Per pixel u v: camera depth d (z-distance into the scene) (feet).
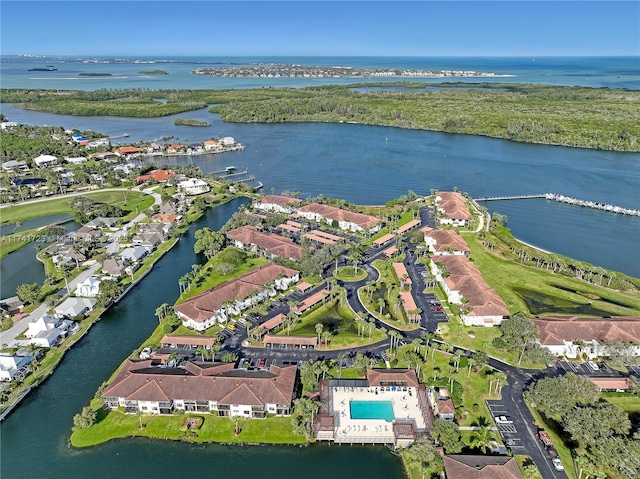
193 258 634.43
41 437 341.62
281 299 516.32
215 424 348.18
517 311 490.49
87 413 339.16
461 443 314.76
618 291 539.29
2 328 461.78
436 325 468.34
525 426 339.98
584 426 315.78
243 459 323.57
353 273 571.69
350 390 381.40
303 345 435.12
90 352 435.12
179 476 311.68
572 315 483.92
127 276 575.79
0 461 322.14
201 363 394.73
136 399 352.90
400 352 424.46
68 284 554.05
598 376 392.68
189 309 470.80
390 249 639.76
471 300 485.15
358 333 454.81
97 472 314.35
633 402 362.12
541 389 349.00
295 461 323.16
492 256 626.64
